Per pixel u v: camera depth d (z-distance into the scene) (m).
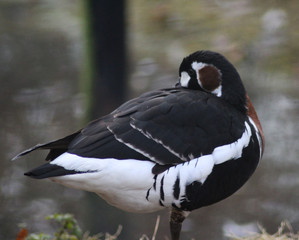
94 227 10.96
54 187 11.96
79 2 18.05
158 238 10.76
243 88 7.94
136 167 6.99
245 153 7.52
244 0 17.77
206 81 7.98
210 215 11.41
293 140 12.78
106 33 12.21
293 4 17.27
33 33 16.77
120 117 7.23
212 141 7.30
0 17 17.61
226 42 16.27
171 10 17.55
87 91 12.65
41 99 14.09
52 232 11.02
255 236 9.05
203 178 7.24
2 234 10.99
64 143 7.26
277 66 15.25
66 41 16.36
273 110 13.60
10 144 12.73
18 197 11.73
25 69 15.28
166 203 7.27
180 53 15.95
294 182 11.96
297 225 11.04
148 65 15.38
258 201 11.61
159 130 7.17
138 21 17.23
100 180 6.91
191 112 7.34
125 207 7.35
